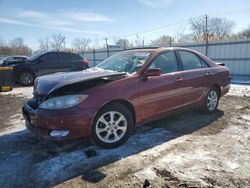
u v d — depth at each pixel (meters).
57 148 3.52
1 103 6.76
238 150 3.39
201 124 4.57
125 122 3.57
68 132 3.10
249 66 12.53
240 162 3.03
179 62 4.44
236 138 3.84
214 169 2.86
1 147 3.61
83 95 3.17
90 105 3.18
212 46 14.02
